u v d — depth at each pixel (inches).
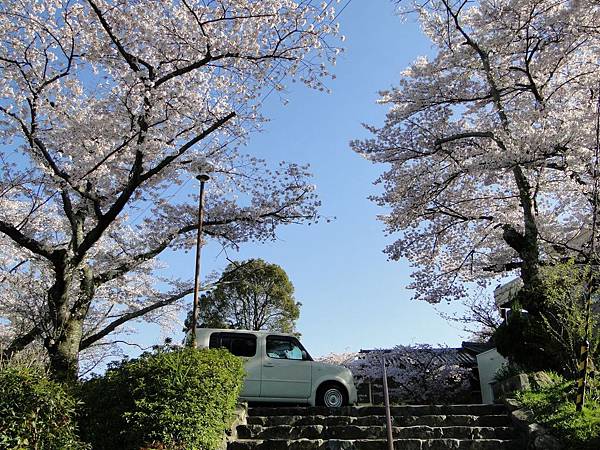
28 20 356.8
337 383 361.4
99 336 406.6
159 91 357.4
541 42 439.2
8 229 352.5
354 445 246.5
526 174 448.5
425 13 468.4
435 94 494.3
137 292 508.4
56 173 370.9
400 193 492.7
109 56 366.9
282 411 298.4
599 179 354.3
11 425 186.9
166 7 359.3
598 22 418.3
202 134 381.1
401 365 626.2
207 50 360.2
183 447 206.1
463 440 239.8
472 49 466.9
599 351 276.4
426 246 546.9
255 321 872.3
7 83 356.8
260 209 476.4
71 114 382.3
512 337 326.6
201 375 225.6
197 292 386.3
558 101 448.8
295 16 355.6
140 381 218.4
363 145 508.1
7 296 428.8
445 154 492.4
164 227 478.0
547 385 274.7
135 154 376.5
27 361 255.8
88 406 227.1
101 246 469.4
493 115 499.8
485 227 542.3
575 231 476.7
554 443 215.0
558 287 279.9
